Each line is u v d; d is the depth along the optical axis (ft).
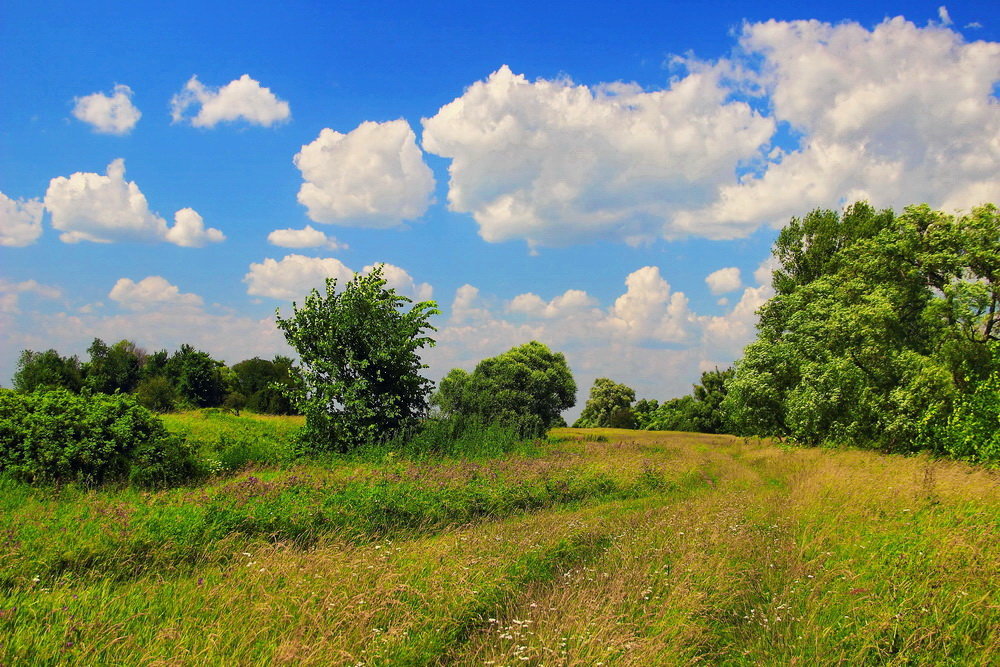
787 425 87.76
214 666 14.15
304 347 65.05
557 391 120.88
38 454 37.93
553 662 14.65
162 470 40.73
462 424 72.64
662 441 120.26
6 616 15.69
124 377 159.12
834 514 28.99
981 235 63.10
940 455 58.65
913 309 68.95
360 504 32.32
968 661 15.40
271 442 61.26
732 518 29.48
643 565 22.59
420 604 18.38
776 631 17.43
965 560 20.72
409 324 67.92
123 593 19.11
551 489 43.93
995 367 54.75
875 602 18.28
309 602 17.16
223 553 24.11
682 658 15.60
